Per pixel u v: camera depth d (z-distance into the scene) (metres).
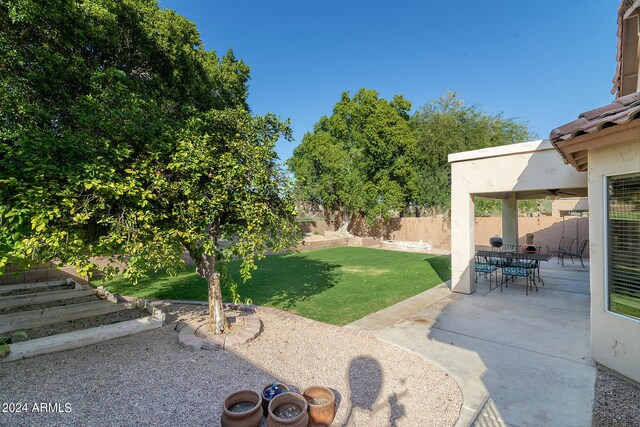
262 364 4.15
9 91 5.34
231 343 4.63
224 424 2.75
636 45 5.29
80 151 3.39
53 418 3.01
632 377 3.52
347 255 15.82
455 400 3.30
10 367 4.00
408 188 20.70
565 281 9.24
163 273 10.33
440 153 20.45
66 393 3.44
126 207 3.50
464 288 7.88
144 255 3.49
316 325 5.51
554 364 4.08
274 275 10.41
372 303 6.97
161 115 4.53
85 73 7.05
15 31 6.07
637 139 3.44
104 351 4.51
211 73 13.40
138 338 4.98
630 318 3.58
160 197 3.78
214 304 5.04
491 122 20.47
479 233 18.52
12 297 6.83
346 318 5.95
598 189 3.97
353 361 4.23
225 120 4.57
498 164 7.34
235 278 9.82
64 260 3.27
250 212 4.20
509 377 3.75
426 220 20.52
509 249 10.88
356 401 3.31
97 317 6.02
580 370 3.92
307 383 3.68
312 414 2.88
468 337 5.00
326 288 8.49
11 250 2.96
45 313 5.88
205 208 4.07
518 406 3.17
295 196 5.08
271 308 6.48
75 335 4.66
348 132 21.53
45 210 2.88
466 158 7.82
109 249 3.38
